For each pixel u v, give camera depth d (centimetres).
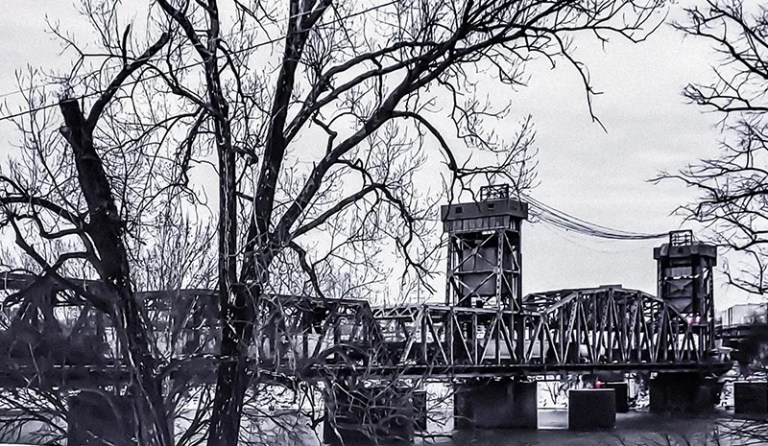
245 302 1820
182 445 1920
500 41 1762
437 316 5469
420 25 1939
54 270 1795
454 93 1916
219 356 1844
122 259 1795
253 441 2327
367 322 2369
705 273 8075
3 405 2239
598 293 7312
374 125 1861
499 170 1953
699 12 1903
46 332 2119
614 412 6444
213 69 1802
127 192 2103
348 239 1975
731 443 2491
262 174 1848
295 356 1861
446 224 6053
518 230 6103
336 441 2141
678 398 7800
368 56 1850
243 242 2022
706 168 1983
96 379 2070
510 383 6212
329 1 1841
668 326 7975
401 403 2052
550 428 6425
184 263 2127
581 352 7862
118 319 1788
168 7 1770
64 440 2256
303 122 1875
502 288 6081
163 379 1919
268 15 1844
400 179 2014
